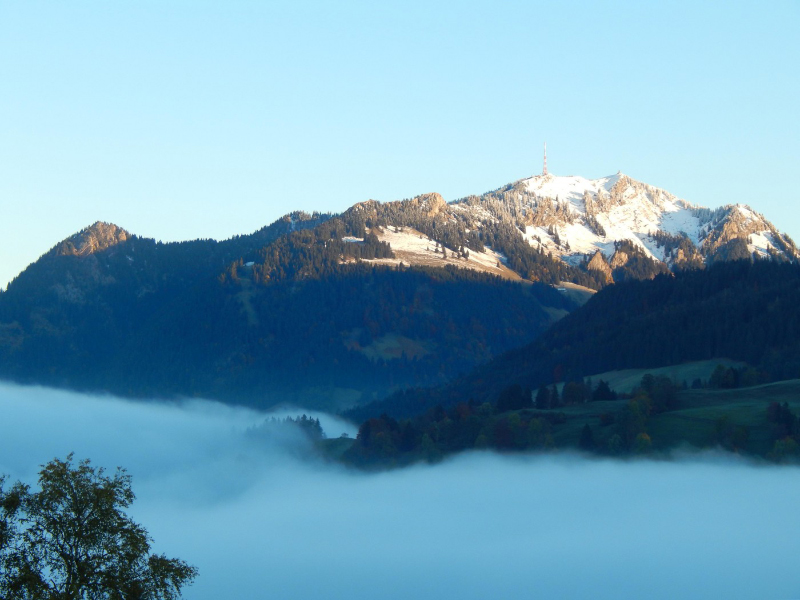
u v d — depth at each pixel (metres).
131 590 56.44
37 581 54.09
